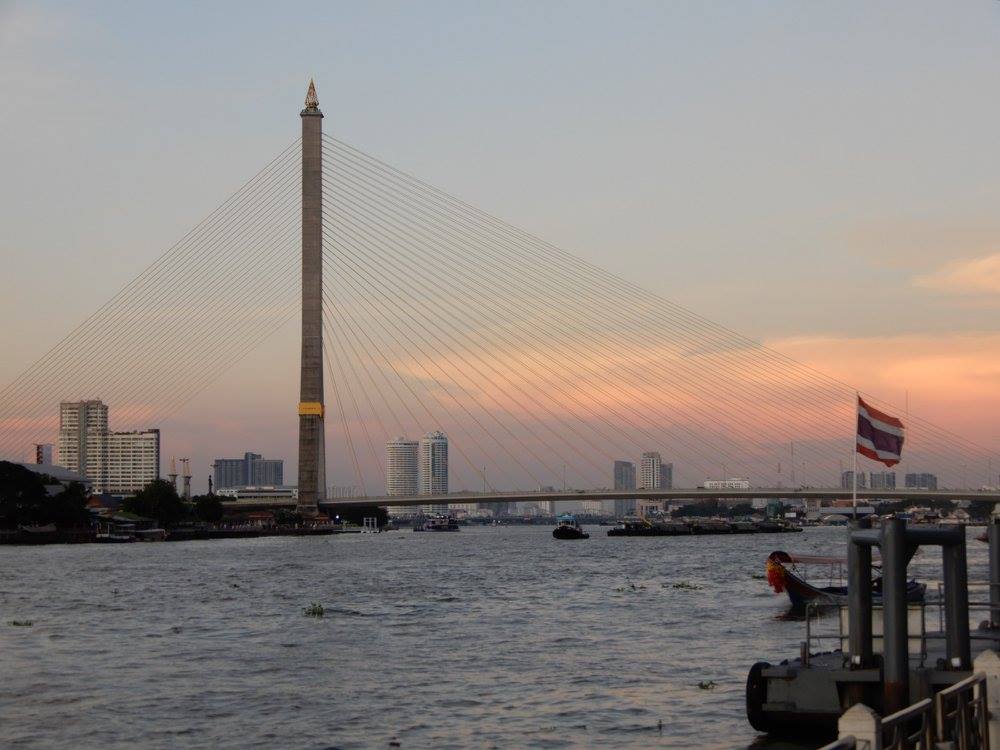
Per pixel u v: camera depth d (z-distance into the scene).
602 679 44.62
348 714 38.00
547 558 152.88
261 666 48.41
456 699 40.59
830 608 70.31
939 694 19.91
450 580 104.38
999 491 140.38
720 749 32.41
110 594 87.94
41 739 34.47
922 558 140.38
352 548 195.75
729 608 74.38
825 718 29.34
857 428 40.97
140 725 36.38
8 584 99.38
